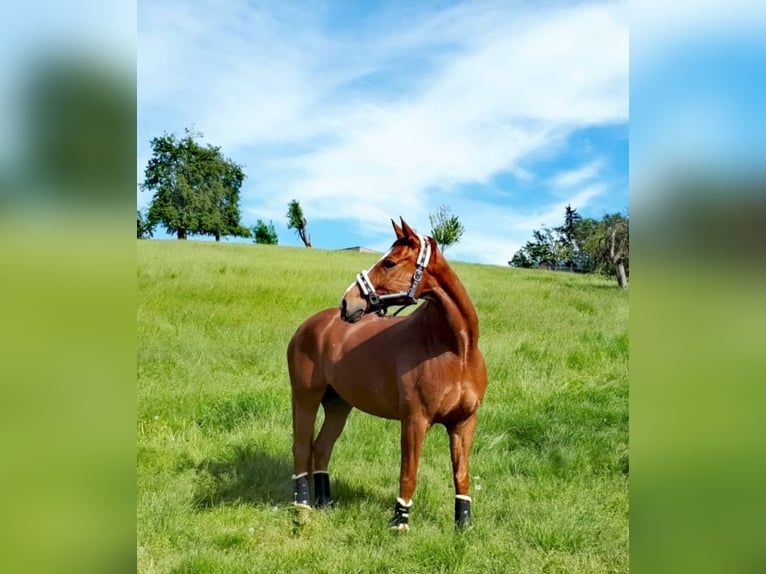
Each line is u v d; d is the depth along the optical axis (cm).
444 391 392
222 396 724
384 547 397
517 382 777
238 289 1385
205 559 382
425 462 560
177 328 1067
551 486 499
